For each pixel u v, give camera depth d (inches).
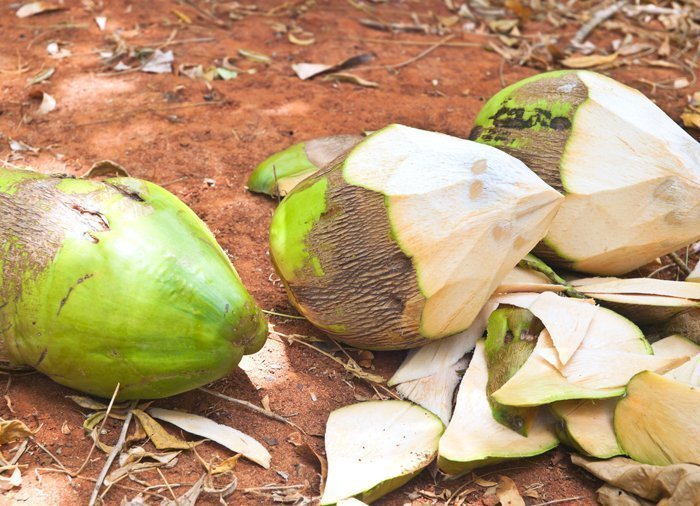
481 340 45.8
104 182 43.5
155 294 41.1
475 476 42.8
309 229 44.5
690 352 45.9
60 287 41.2
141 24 72.5
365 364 46.3
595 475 42.4
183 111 61.4
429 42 75.6
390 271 43.3
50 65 65.2
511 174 43.1
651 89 67.4
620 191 46.9
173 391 42.2
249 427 43.5
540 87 48.9
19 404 43.3
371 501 41.5
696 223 47.1
